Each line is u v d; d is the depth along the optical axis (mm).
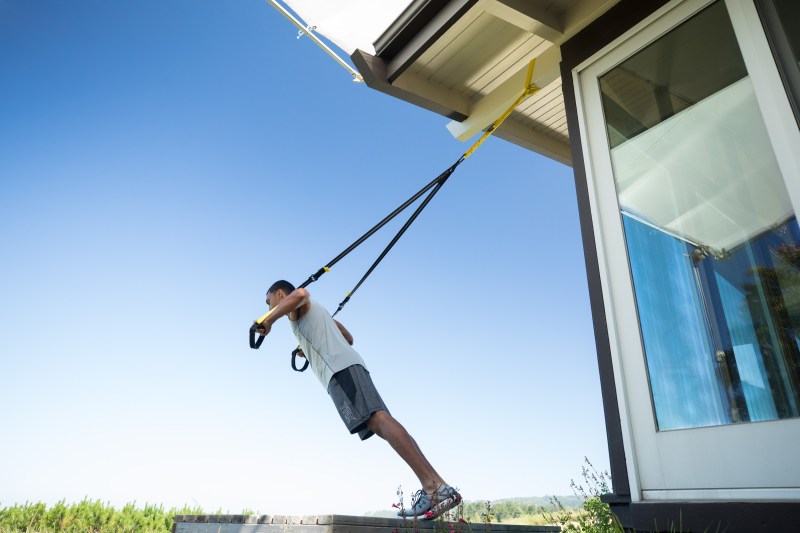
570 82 3020
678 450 2105
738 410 1981
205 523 2982
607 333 2471
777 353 1923
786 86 2111
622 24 2818
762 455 1875
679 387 2174
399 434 2512
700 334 2164
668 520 1963
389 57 3430
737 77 2279
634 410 2287
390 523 2453
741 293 2072
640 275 2439
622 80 2766
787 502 1682
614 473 2277
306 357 2963
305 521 2422
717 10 2418
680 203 2363
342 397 2656
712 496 1968
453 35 3367
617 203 2623
